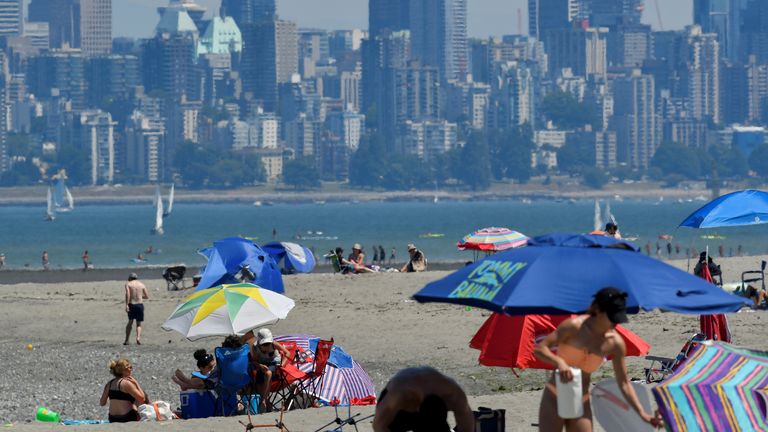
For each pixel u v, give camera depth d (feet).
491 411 177.58
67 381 370.32
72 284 651.66
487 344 189.57
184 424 214.90
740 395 159.63
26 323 486.38
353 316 447.83
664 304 146.20
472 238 530.68
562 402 149.59
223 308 282.77
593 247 155.84
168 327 282.36
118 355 409.49
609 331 149.38
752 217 332.60
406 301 486.79
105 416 316.19
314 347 271.69
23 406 330.95
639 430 159.94
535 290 146.92
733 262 578.66
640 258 153.28
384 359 365.40
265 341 248.52
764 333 344.69
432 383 159.02
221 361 245.24
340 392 256.32
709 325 260.42
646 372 252.01
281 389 253.85
